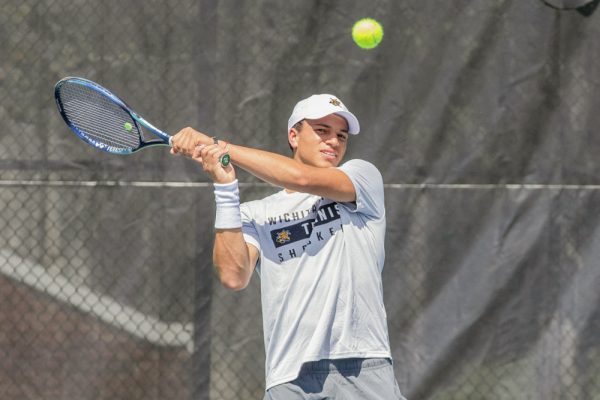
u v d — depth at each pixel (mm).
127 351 16641
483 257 16969
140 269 16672
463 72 17062
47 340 16562
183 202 16750
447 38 17062
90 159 16672
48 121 16656
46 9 16750
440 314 16906
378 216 10969
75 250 16609
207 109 16859
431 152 17000
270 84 16938
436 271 16938
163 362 16656
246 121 16891
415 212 16969
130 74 16812
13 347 16531
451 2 17094
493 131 17062
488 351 16922
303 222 10758
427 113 17000
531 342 16953
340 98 16969
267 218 10883
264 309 10820
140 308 16656
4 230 16531
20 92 16641
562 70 17188
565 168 17109
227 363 16734
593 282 16984
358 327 10555
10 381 16516
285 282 10617
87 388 16578
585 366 16938
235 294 16766
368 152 16969
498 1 17156
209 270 16734
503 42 17141
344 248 10633
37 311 16562
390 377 10672
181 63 16859
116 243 16656
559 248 17031
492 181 17031
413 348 16891
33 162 16594
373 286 10711
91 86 11672
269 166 10250
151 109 16812
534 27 17188
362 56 17000
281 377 10562
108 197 16656
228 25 16922
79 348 16594
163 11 16875
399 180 16969
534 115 17141
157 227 16719
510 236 16984
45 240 16562
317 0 17016
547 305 16984
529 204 17047
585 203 17062
